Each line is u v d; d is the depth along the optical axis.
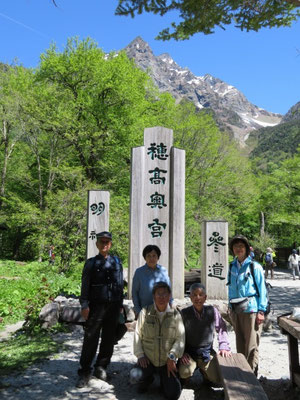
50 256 15.63
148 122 19.45
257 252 27.95
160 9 3.76
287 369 4.45
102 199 8.56
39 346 5.22
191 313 3.58
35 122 18.64
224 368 2.99
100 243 4.00
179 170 7.86
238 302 3.60
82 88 20.61
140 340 3.57
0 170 23.36
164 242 7.71
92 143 19.00
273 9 3.97
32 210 15.01
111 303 3.93
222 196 23.16
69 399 3.42
